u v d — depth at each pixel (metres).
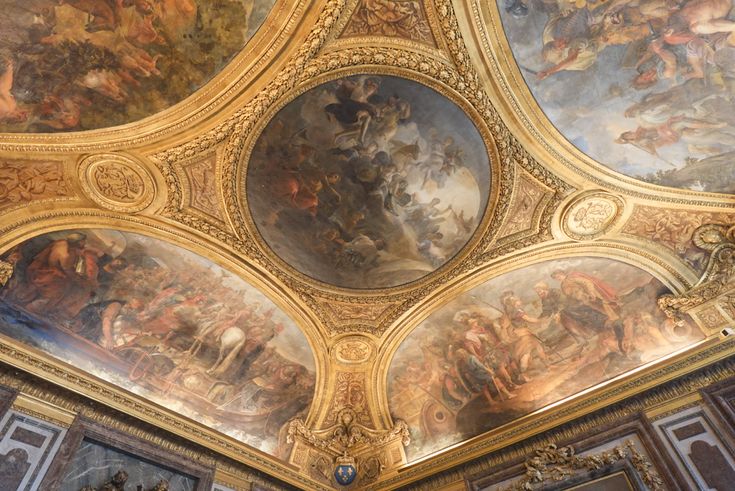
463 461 10.87
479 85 8.69
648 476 8.38
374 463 12.69
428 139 9.50
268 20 7.73
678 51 7.87
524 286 11.47
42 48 7.13
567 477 9.29
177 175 9.34
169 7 7.25
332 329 12.51
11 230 8.40
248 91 8.47
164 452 9.16
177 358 10.49
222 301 11.16
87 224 9.21
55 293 8.79
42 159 8.32
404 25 8.23
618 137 9.09
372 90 8.83
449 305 12.12
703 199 9.24
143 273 10.04
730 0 7.17
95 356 9.12
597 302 10.84
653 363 9.38
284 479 11.14
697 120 8.45
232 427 11.09
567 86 8.63
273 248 10.87
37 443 7.46
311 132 9.20
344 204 10.25
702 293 9.41
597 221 10.30
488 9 7.86
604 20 7.75
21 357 7.67
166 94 8.24
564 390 10.77
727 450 7.88
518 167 9.84
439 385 12.76
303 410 12.77
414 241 10.97
